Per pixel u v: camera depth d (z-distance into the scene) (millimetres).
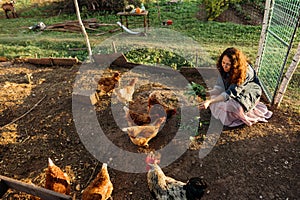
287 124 4062
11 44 9438
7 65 7340
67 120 4699
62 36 10055
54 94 5551
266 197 3018
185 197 2693
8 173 3732
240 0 11320
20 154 4066
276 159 3465
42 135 4422
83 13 12875
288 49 3926
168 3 13164
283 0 4371
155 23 10617
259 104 4398
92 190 2805
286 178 3209
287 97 4852
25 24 12109
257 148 3656
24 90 5828
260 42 4996
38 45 9148
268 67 5012
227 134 3961
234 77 3693
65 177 3039
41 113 4961
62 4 14188
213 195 3096
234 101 3902
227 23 9891
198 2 13133
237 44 7816
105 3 12805
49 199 2656
